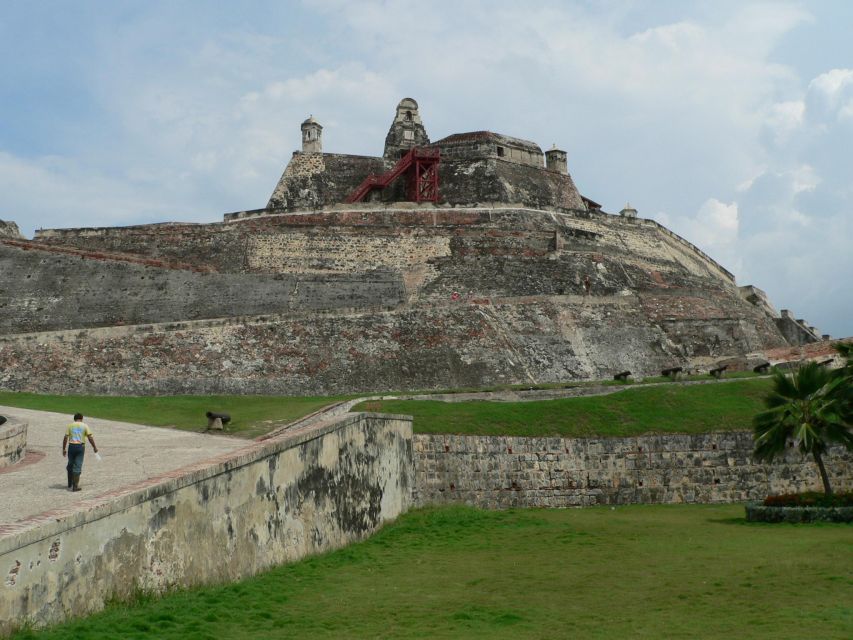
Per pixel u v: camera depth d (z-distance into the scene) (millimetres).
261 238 63031
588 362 55656
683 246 80125
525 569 21219
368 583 19734
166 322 52906
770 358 55469
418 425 35188
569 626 15703
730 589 18125
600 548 23766
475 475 35000
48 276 57438
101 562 15359
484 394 43406
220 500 18859
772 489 37312
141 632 14266
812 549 22156
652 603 17281
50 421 35562
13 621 13258
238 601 17172
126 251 63875
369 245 63125
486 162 78438
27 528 13836
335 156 79312
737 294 78312
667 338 60250
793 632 14609
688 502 36781
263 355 51062
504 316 56719
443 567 21703
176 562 17281
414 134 82250
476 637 15031
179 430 35406
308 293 58156
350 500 25766
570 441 36750
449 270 61781
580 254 65812
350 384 50375
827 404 31016
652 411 38719
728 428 37844
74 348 50219
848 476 37594
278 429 35906
